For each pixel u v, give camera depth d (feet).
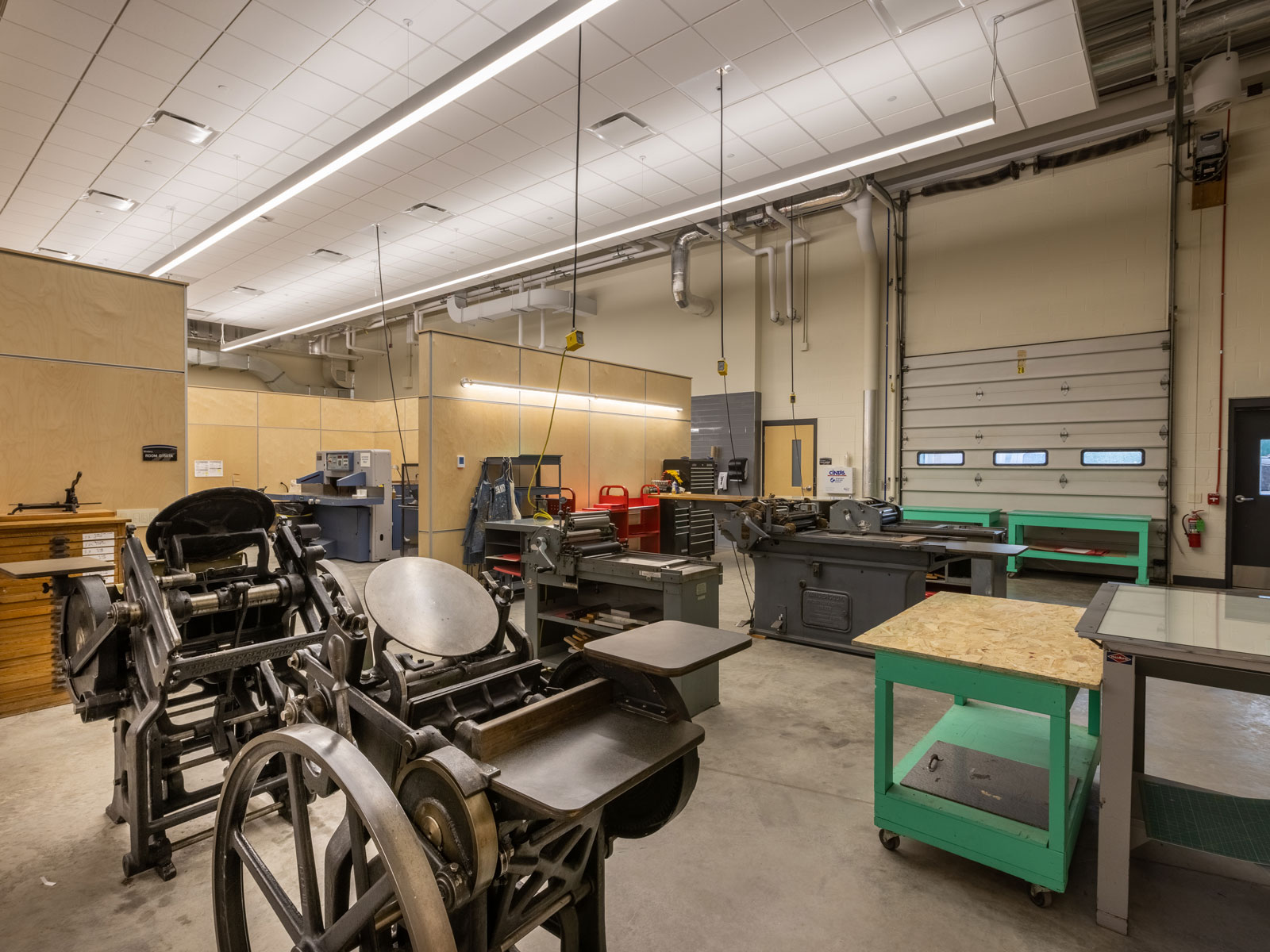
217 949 5.55
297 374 53.16
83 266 13.94
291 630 8.37
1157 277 22.36
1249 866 6.63
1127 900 5.76
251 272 33.27
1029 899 6.27
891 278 28.04
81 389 13.91
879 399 28.27
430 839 3.80
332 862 4.43
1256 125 20.65
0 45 15.39
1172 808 6.66
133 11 14.30
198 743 7.88
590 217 26.55
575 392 25.58
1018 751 8.05
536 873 4.20
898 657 6.76
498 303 36.24
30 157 20.99
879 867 6.78
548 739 4.23
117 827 7.63
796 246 31.14
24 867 6.86
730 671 12.99
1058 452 24.27
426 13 14.55
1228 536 21.29
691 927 5.90
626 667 4.23
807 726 10.39
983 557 12.97
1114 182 23.09
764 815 7.79
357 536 28.07
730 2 14.19
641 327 36.58
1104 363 23.29
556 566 12.89
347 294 37.55
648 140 20.25
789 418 31.60
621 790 3.62
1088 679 5.66
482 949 3.78
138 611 6.71
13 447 13.11
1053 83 17.38
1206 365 21.58
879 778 6.97
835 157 17.69
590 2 11.68
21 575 7.45
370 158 21.29
